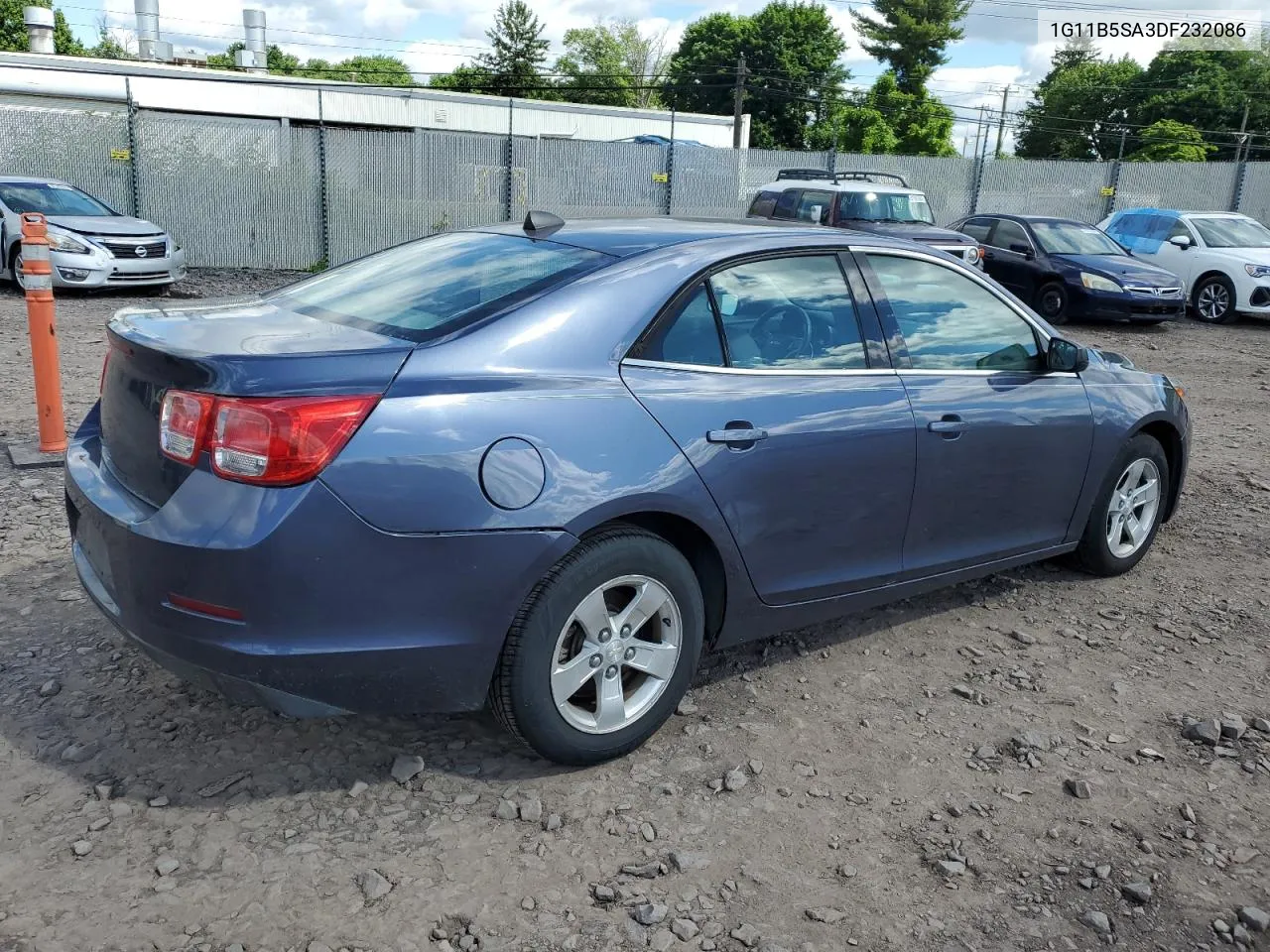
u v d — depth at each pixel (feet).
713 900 8.93
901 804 10.41
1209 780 11.07
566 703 10.32
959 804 10.45
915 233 50.39
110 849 9.22
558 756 10.42
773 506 11.48
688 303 11.18
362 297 11.51
